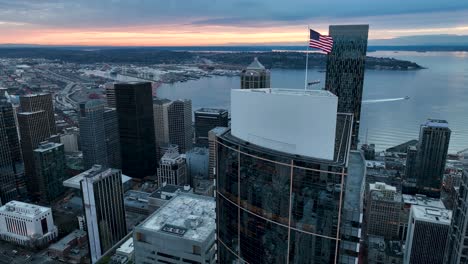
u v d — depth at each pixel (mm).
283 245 101500
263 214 104000
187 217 186875
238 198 111250
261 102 100375
